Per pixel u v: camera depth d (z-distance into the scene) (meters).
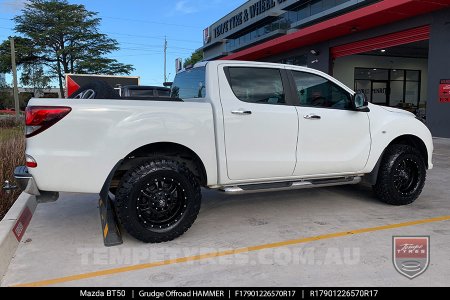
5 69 44.94
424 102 24.08
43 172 3.80
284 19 24.83
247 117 4.52
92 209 5.41
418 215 5.09
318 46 19.69
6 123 19.66
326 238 4.26
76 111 3.84
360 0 17.42
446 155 10.06
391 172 5.37
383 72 23.23
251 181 4.69
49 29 44.91
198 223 4.82
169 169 4.08
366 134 5.29
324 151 5.02
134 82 23.12
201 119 4.29
